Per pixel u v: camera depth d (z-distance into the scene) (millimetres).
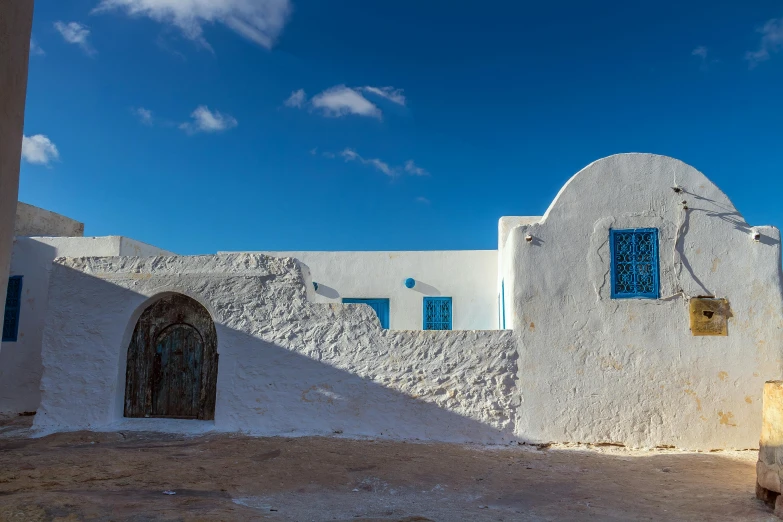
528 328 8844
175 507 4957
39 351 12227
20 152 4480
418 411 8844
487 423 8703
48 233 14938
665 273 8711
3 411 12039
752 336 8500
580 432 8578
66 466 6664
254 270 9508
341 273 14805
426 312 14492
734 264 8648
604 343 8695
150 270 9719
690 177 8867
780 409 5441
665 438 8453
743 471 7117
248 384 9227
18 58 4426
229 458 7305
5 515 4449
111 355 9602
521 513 5348
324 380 9094
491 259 14516
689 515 5273
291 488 6066
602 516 5246
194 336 9773
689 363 8531
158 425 9312
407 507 5473
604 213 8938
